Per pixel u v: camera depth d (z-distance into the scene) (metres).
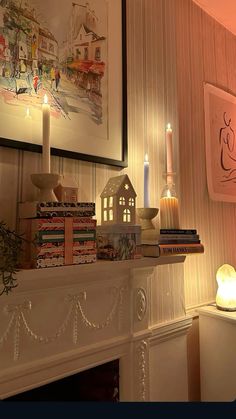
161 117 1.50
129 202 1.09
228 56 2.09
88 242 0.93
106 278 1.07
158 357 1.32
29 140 1.00
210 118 1.86
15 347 0.86
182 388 1.40
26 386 0.87
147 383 1.20
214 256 1.79
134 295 1.18
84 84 1.17
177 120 1.58
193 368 1.58
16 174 0.98
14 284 0.78
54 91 1.08
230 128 1.99
